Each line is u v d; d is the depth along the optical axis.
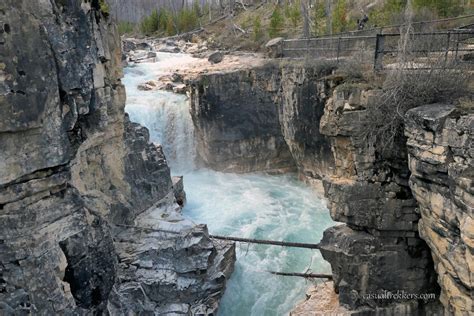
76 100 7.93
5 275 6.94
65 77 7.48
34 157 6.95
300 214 19.98
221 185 24.31
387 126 10.76
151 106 25.86
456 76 10.15
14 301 6.96
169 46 46.56
